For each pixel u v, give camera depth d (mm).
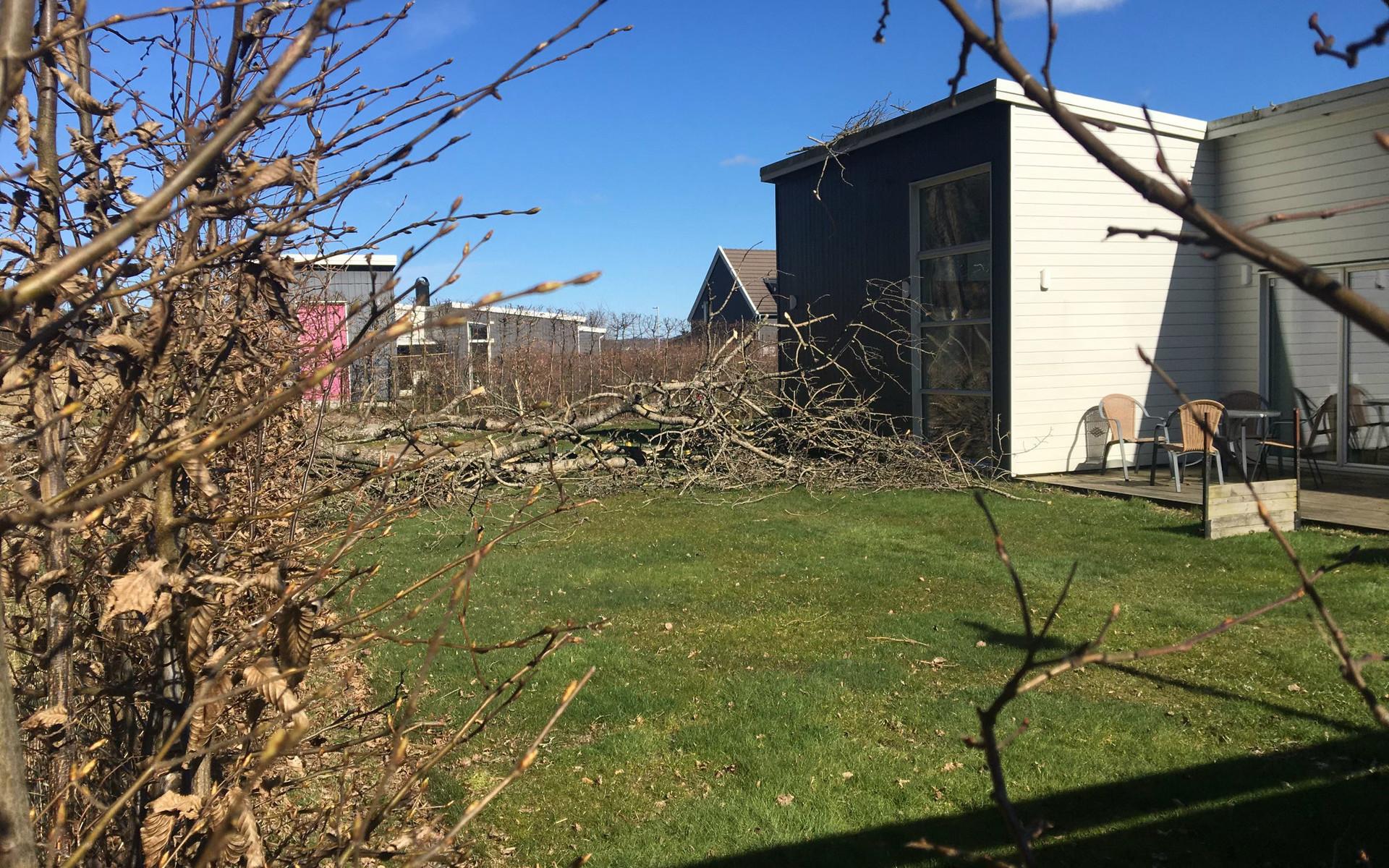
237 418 1919
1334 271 11250
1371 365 11141
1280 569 7297
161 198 1066
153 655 2172
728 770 4355
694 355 22203
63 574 1996
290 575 2154
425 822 2686
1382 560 7383
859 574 7691
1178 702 4871
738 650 5941
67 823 2154
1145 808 3863
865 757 4391
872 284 14227
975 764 4277
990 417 12352
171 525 1805
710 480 12250
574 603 7070
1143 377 12586
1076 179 12000
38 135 1959
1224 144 12500
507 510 10781
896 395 13977
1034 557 8031
